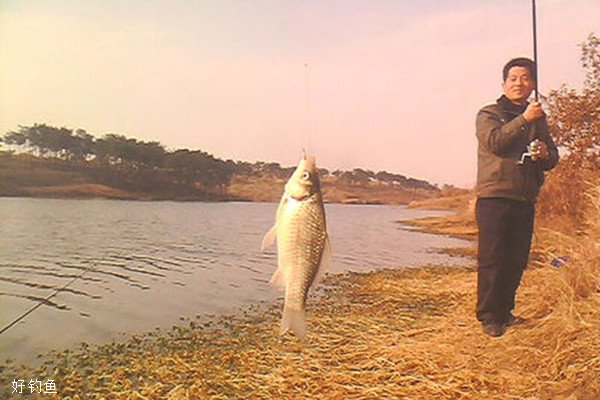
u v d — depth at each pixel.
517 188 3.24
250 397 2.92
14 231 13.74
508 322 3.47
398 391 2.88
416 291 5.80
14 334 4.35
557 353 2.97
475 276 6.64
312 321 4.43
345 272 7.54
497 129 3.20
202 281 7.06
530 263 4.70
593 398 2.62
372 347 3.60
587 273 3.60
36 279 7.12
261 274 7.69
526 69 3.25
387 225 18.25
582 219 5.82
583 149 7.82
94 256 9.47
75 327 4.59
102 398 2.99
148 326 4.66
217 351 3.83
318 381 3.07
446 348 3.37
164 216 21.56
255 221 19.70
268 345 3.87
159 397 2.98
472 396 2.78
